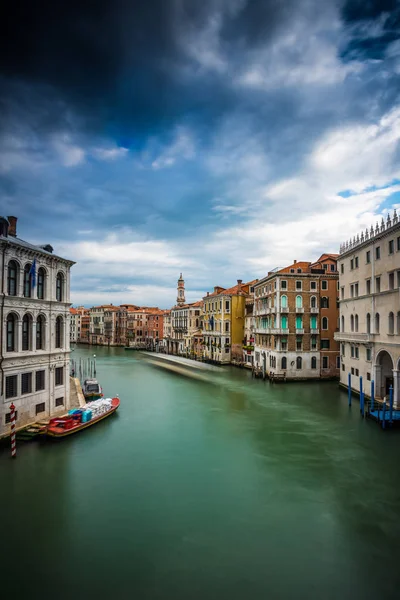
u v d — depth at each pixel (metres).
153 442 23.11
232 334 64.81
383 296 30.73
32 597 10.73
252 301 64.50
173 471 18.94
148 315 119.19
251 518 14.75
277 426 26.80
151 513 15.02
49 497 16.14
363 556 12.58
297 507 15.62
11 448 21.06
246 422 27.81
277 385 43.75
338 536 13.66
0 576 11.55
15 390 22.31
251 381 47.25
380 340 31.14
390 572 11.84
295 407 32.62
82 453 20.98
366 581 11.44
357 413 30.38
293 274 45.88
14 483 17.38
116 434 24.50
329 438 24.09
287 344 45.81
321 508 15.55
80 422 24.81
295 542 13.28
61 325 27.09
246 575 11.64
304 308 46.16
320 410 31.47
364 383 34.62
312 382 45.38
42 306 24.61
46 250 27.42
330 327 46.97
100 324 134.38
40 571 11.75
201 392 40.03
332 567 12.03
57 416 25.56
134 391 40.91
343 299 39.34
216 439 23.86
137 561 12.22
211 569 11.89
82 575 11.59
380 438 24.05
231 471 19.03
